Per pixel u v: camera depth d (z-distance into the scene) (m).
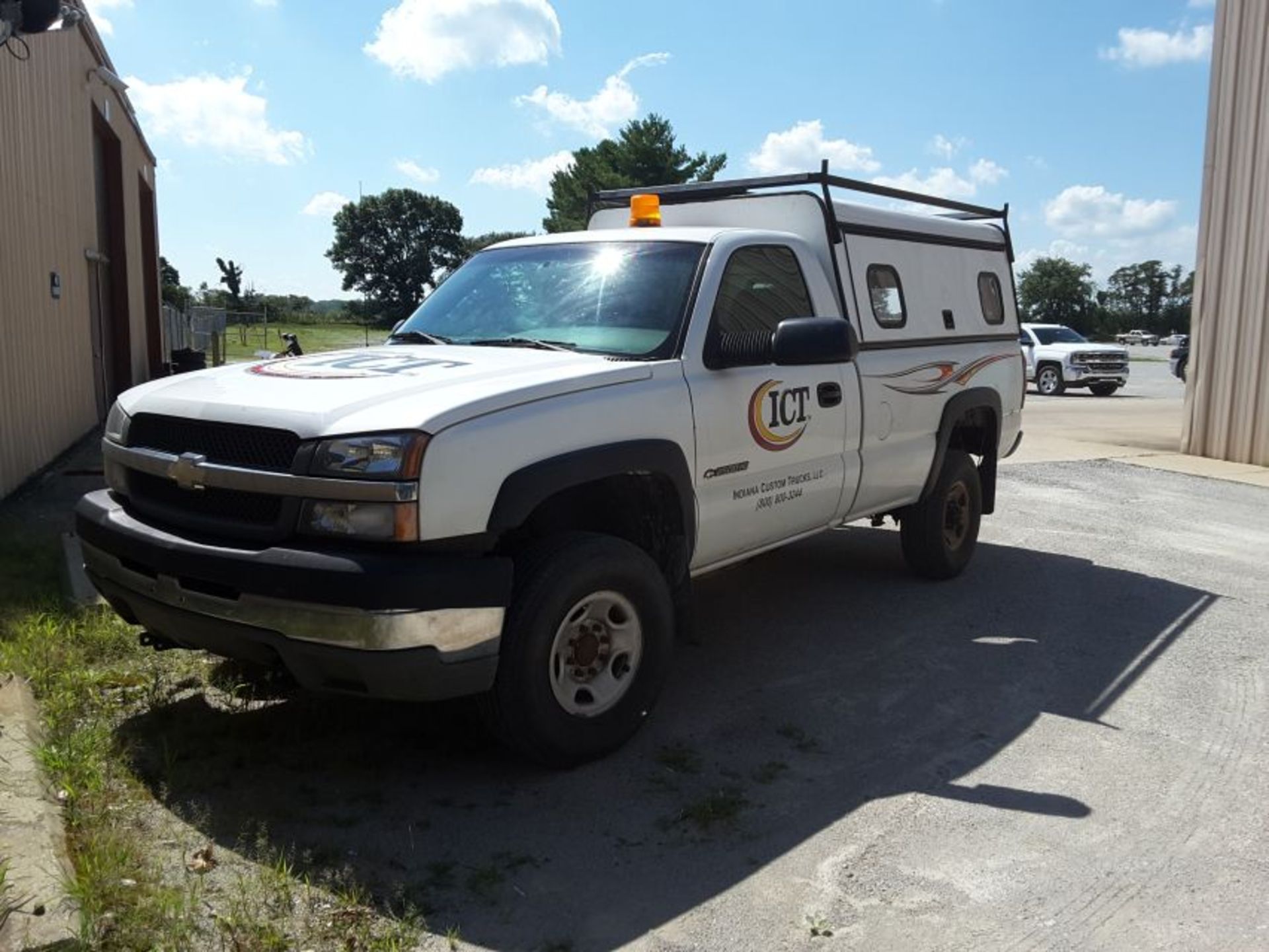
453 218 94.31
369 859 3.38
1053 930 3.12
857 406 5.62
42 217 11.12
